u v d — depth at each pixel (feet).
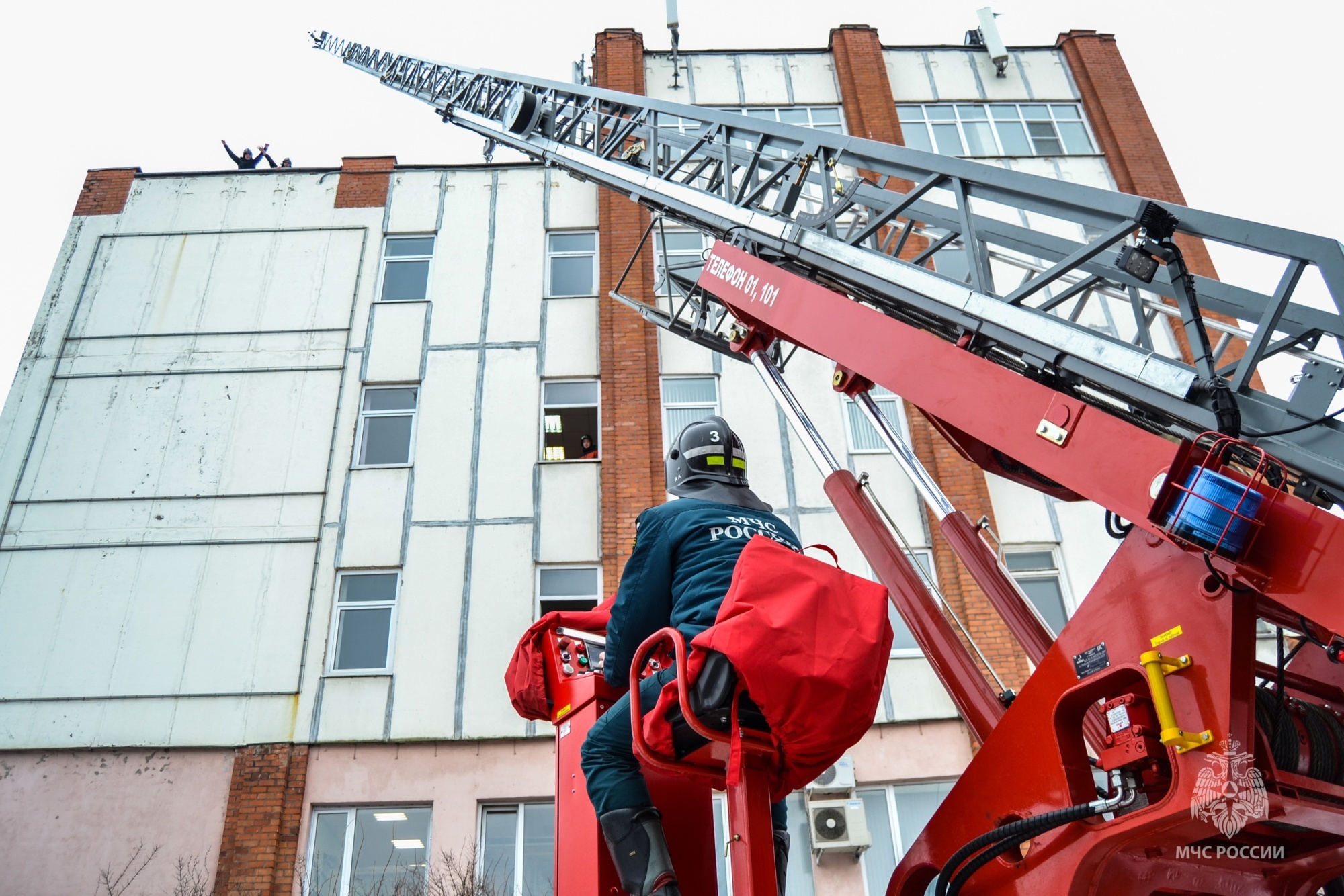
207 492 44.11
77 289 49.85
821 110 57.52
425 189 53.26
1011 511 43.11
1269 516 7.00
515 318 49.16
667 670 8.29
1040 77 59.16
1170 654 7.24
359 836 36.96
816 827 34.91
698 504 9.12
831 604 7.49
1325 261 8.01
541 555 42.60
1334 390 8.13
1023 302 12.03
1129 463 8.29
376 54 44.01
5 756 38.19
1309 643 9.91
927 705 38.09
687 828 9.66
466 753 38.11
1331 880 8.69
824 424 44.93
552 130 29.12
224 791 37.52
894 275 13.09
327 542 42.93
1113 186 55.06
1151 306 11.67
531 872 36.06
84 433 45.73
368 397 47.29
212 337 48.47
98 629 40.88
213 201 52.65
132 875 35.99
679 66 58.75
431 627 40.88
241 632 40.81
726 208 18.29
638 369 46.75
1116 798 7.32
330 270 50.60
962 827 8.66
